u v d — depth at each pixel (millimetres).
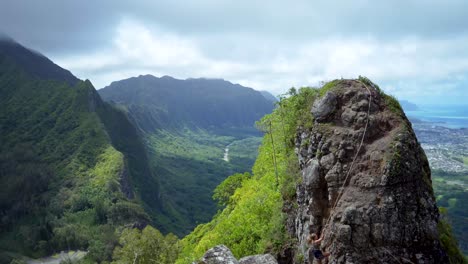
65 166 180750
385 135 12867
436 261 11453
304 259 14867
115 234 131375
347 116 13812
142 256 48062
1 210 153250
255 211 27547
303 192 15812
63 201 156375
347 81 14867
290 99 20047
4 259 120688
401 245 11523
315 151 14398
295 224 18766
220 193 59625
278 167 29109
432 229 11758
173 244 50969
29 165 181125
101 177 167875
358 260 11711
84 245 129750
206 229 54656
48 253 130000
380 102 13773
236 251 24516
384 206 11711
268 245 20281
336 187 12992
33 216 150625
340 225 12109
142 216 150750
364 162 12617
